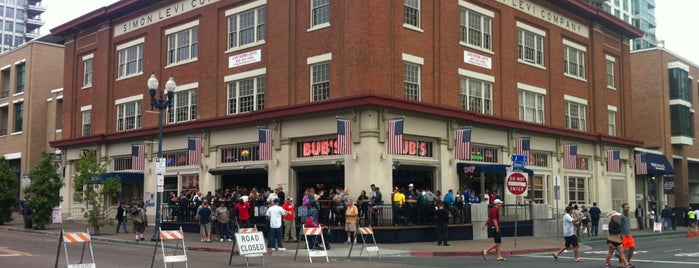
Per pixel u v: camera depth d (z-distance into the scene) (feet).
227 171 109.70
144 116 130.41
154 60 129.80
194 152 115.75
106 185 105.09
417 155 99.71
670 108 180.96
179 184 121.90
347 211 82.94
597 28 144.56
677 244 97.35
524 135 120.88
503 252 77.05
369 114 92.38
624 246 58.90
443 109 101.24
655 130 176.45
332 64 98.37
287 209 85.97
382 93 93.97
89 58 146.82
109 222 132.26
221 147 114.32
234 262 63.16
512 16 121.60
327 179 99.96
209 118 113.91
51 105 178.70
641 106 179.63
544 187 124.57
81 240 48.78
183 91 122.83
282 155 102.78
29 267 56.08
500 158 115.55
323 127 97.66
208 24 119.03
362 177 91.71
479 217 98.27
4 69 193.26
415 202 90.89
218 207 94.07
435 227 92.17
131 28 136.36
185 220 108.88
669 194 171.73
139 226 92.99
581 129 138.00
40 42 182.80
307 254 71.77
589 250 84.48
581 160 137.90
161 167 89.25
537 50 128.26
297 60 103.50
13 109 187.52
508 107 117.80
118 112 138.10
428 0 104.37
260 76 108.99
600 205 139.23
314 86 101.14
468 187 106.22
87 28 147.54
